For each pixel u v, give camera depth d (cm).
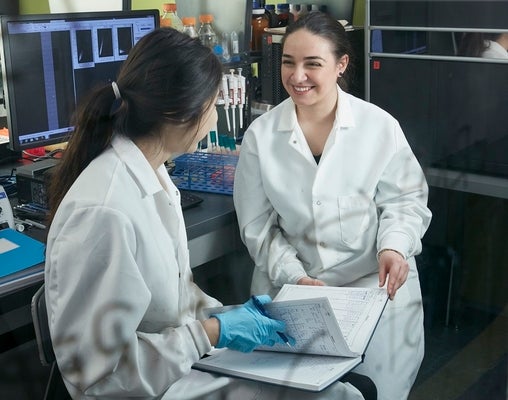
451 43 174
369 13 186
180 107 107
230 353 124
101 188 104
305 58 160
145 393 106
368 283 159
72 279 100
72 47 170
